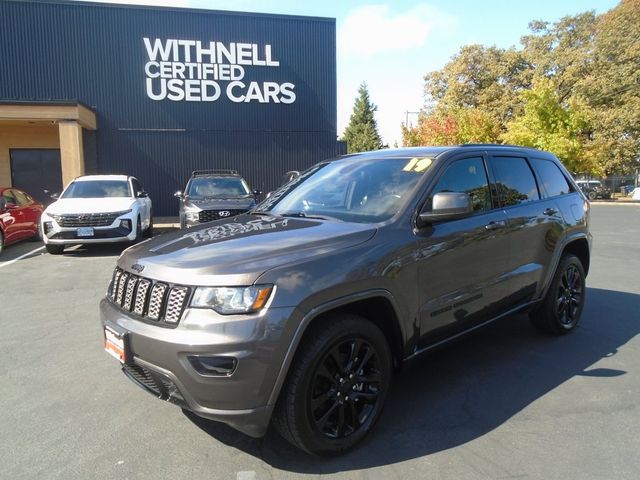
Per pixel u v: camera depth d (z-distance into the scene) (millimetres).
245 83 21359
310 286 2740
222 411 2607
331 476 2766
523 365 4320
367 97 69500
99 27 19875
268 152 21828
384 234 3242
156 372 2727
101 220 10625
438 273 3490
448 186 3793
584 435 3158
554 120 29578
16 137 20250
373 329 3055
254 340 2564
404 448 3039
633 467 2799
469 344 4863
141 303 2906
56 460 2939
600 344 4836
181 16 20484
